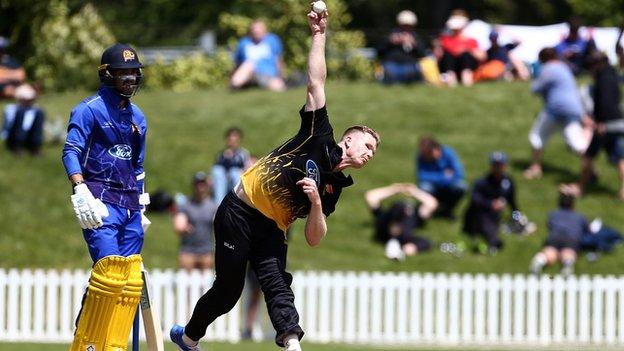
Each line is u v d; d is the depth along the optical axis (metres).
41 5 108.62
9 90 97.88
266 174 31.64
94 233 32.84
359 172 87.06
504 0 178.50
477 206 78.00
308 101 31.84
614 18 157.00
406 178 86.50
